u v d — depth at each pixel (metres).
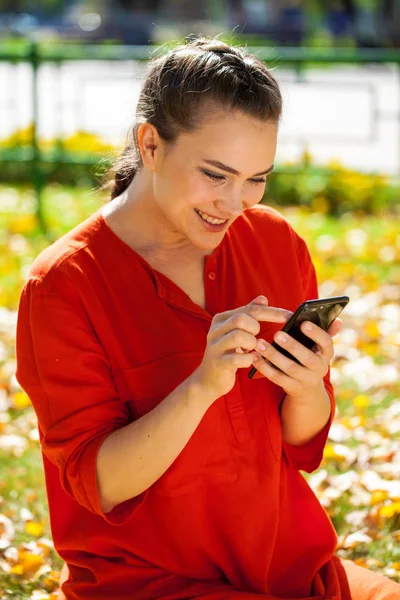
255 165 2.38
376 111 11.40
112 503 2.53
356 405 5.09
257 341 2.43
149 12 34.38
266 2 32.06
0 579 3.60
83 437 2.48
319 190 10.09
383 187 10.18
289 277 2.84
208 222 2.45
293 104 15.68
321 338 2.40
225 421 2.60
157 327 2.58
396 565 3.62
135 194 2.63
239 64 2.40
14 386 5.41
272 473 2.64
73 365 2.52
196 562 2.65
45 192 10.63
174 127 2.40
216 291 2.68
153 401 2.57
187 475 2.58
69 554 2.72
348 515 4.03
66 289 2.54
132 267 2.60
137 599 2.61
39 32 31.80
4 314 6.59
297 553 2.79
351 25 30.27
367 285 7.28
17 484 4.36
